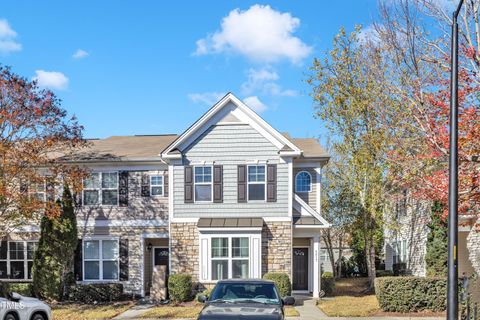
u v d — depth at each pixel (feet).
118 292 76.64
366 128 84.89
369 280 87.61
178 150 77.10
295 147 75.20
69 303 72.69
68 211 74.49
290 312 61.46
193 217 76.28
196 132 77.30
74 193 80.12
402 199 86.48
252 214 75.66
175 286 71.87
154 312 63.10
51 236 73.56
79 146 78.43
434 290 61.00
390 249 113.29
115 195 81.71
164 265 81.61
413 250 91.20
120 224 81.15
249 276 73.26
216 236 74.18
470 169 50.80
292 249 77.87
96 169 82.07
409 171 66.85
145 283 81.35
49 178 70.64
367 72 84.28
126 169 81.82
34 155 67.51
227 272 73.67
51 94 84.48
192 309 65.05
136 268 80.33
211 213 76.13
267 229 75.15
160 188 81.25
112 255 81.05
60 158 80.94
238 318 33.27
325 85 86.33
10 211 70.38
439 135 51.90
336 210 94.07
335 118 86.12
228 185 76.33
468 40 54.80
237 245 74.02
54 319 59.47
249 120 76.74
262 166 76.23
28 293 73.97
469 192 49.21
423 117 58.90
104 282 79.97
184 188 76.74
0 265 82.48
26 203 66.85
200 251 74.38
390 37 77.92
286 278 69.41
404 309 60.85
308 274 82.33
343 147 87.04
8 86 66.33
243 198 75.87
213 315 33.91
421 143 63.62
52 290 73.20
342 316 59.06
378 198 84.07
